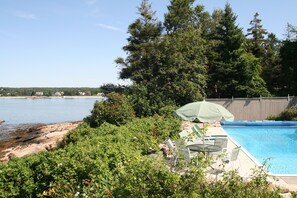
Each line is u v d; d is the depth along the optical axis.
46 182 7.60
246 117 26.75
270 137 20.14
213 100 27.03
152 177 4.93
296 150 16.41
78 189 6.72
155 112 23.14
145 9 39.09
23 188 7.51
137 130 13.95
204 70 27.55
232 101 26.83
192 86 25.77
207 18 46.28
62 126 33.56
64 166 7.52
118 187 5.52
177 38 28.97
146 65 31.97
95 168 7.38
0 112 67.81
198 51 28.16
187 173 4.95
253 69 34.59
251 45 47.28
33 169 7.92
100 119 19.00
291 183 8.70
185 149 9.14
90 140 10.78
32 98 159.25
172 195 4.52
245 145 17.81
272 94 36.16
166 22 39.81
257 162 10.99
